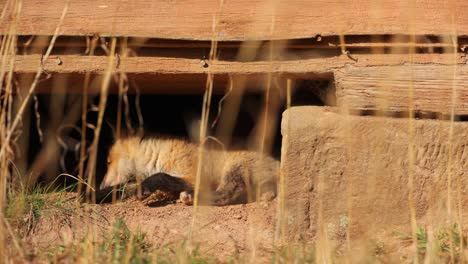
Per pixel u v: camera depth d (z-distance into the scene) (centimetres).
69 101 1338
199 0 1081
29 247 996
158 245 995
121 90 941
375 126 1044
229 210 1134
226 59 1089
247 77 1100
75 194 1205
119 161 1345
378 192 1040
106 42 1088
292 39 1067
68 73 1099
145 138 1346
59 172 1352
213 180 1302
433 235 955
